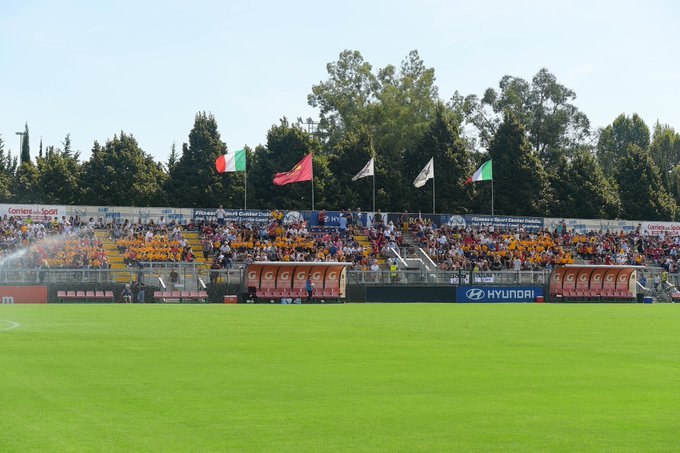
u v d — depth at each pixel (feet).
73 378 77.77
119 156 433.89
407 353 102.17
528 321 172.65
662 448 51.42
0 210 308.40
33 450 49.57
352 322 162.71
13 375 79.46
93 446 50.67
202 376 79.71
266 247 319.27
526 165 470.80
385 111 531.91
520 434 54.90
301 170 336.29
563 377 81.51
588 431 55.98
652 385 76.64
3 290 251.60
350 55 555.69
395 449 50.67
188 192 434.71
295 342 115.85
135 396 68.03
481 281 303.48
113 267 293.64
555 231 374.63
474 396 69.31
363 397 68.39
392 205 451.94
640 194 500.33
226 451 49.78
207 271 277.85
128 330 134.92
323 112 554.46
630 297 319.88
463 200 457.68
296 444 51.67
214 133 442.91
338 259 316.60
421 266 330.54
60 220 315.17
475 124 586.86
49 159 447.42
